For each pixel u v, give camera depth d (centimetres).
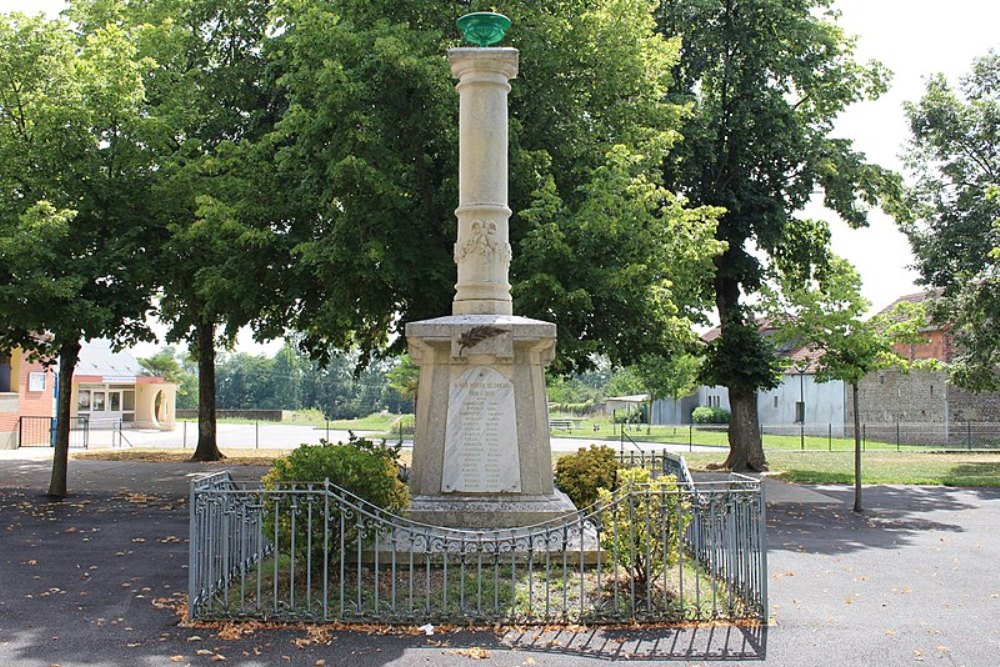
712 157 2088
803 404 4616
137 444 3372
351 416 9769
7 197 1529
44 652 651
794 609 799
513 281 1459
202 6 2186
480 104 1006
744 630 718
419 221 1530
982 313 2683
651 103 1711
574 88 1598
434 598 769
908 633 725
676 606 755
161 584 878
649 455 1630
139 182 1599
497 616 722
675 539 809
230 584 819
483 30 1012
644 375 4656
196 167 1609
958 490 1936
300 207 1588
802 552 1127
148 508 1466
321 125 1373
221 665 623
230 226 1503
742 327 2262
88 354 4731
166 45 1925
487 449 941
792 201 2227
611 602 763
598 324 1548
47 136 1495
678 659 644
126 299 1577
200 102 2044
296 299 1677
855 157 2183
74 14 2048
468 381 948
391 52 1317
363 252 1376
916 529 1351
